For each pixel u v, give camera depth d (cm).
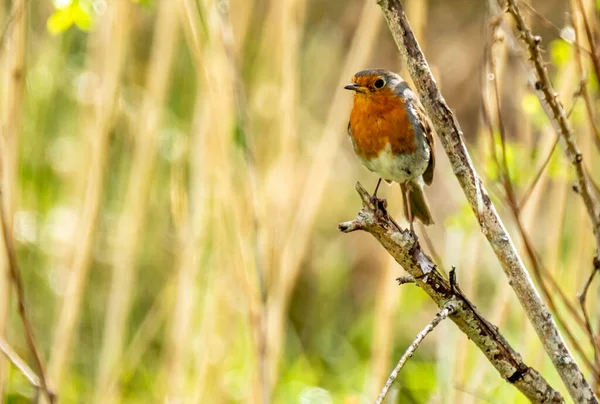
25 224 1153
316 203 1030
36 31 1244
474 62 1708
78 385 1145
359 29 1069
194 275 984
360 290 1495
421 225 824
